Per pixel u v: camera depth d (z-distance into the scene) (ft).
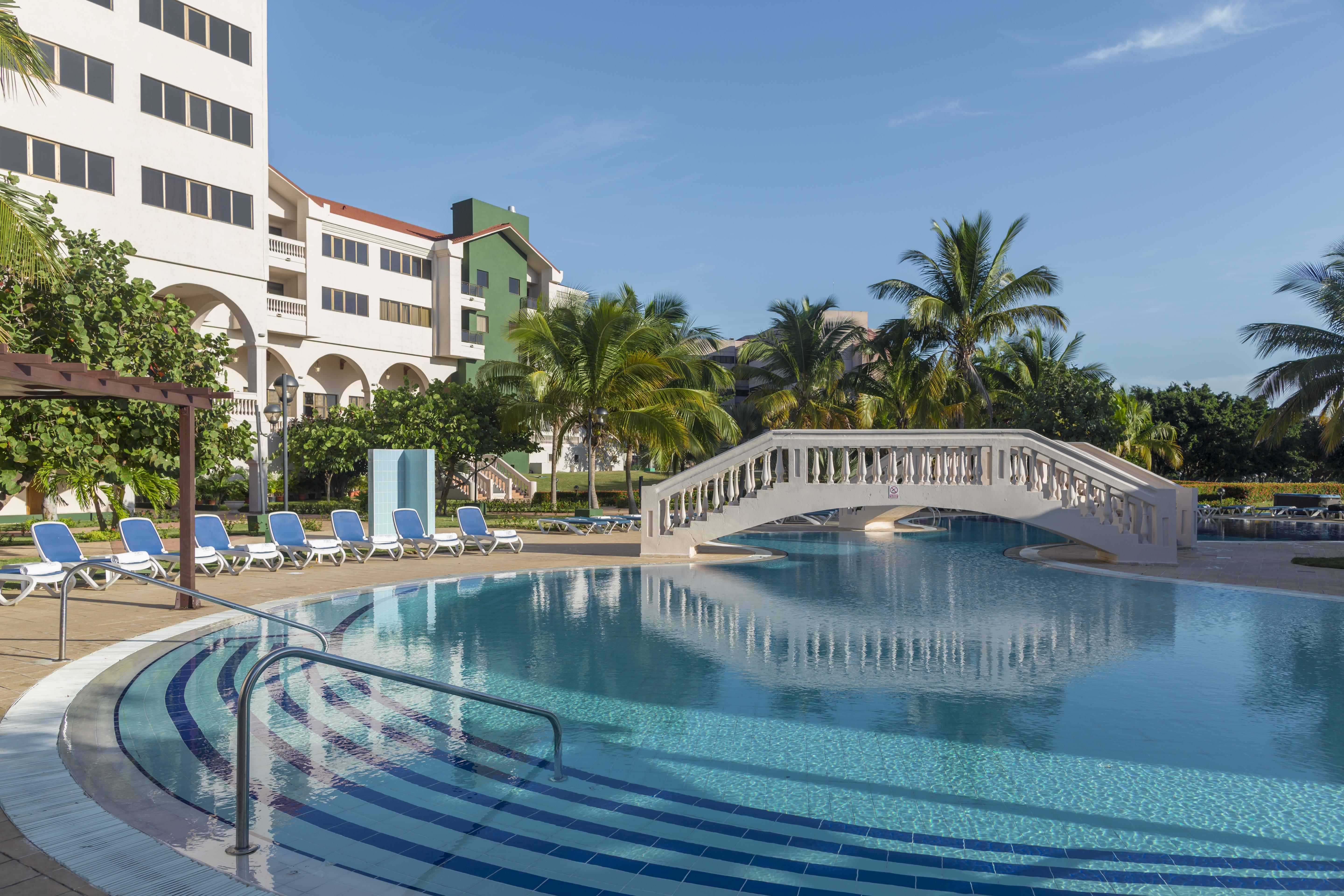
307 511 98.02
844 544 67.31
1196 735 18.19
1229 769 16.16
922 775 15.76
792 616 32.94
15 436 45.42
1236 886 11.52
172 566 42.55
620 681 22.75
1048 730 18.52
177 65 80.79
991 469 53.11
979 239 93.86
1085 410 95.71
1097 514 51.98
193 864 11.14
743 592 39.81
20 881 10.30
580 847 12.54
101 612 31.01
